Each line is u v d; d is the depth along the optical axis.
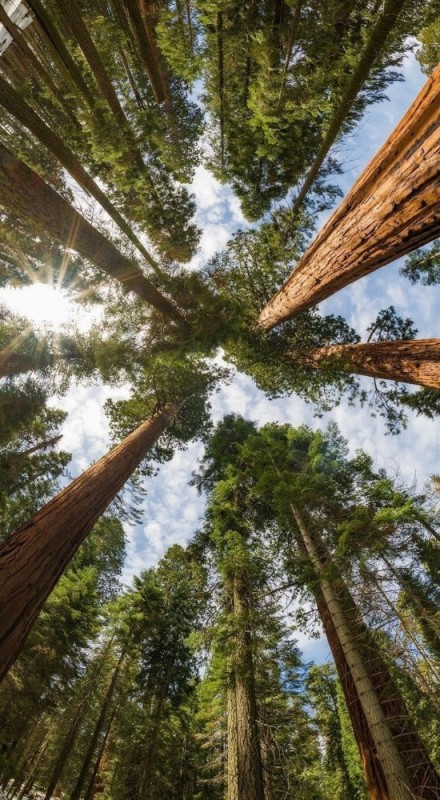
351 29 6.47
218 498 12.32
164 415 12.16
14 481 16.47
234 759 7.31
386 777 4.64
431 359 6.84
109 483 6.05
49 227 5.61
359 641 6.09
